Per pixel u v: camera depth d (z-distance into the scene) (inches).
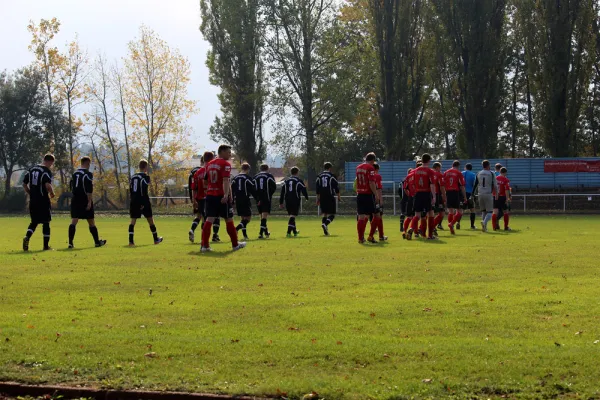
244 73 1926.7
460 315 305.4
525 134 2564.0
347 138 2396.7
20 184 2810.0
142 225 1208.2
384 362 225.5
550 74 1712.6
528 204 1605.6
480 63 1772.9
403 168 1701.5
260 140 2009.1
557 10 1697.8
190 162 2664.9
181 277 434.0
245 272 456.4
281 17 1887.3
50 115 2326.5
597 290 368.5
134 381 210.5
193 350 241.6
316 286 394.0
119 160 2364.7
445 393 196.4
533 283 397.1
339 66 1955.0
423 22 1846.7
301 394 197.0
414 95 1881.2
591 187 1635.1
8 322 294.7
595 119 2278.5
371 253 577.6
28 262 524.4
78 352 240.1
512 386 200.5
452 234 820.6
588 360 222.7
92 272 460.8
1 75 2418.8
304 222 1232.8
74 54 2342.5
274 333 273.3
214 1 1930.4
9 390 210.4
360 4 2089.1
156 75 2278.5
